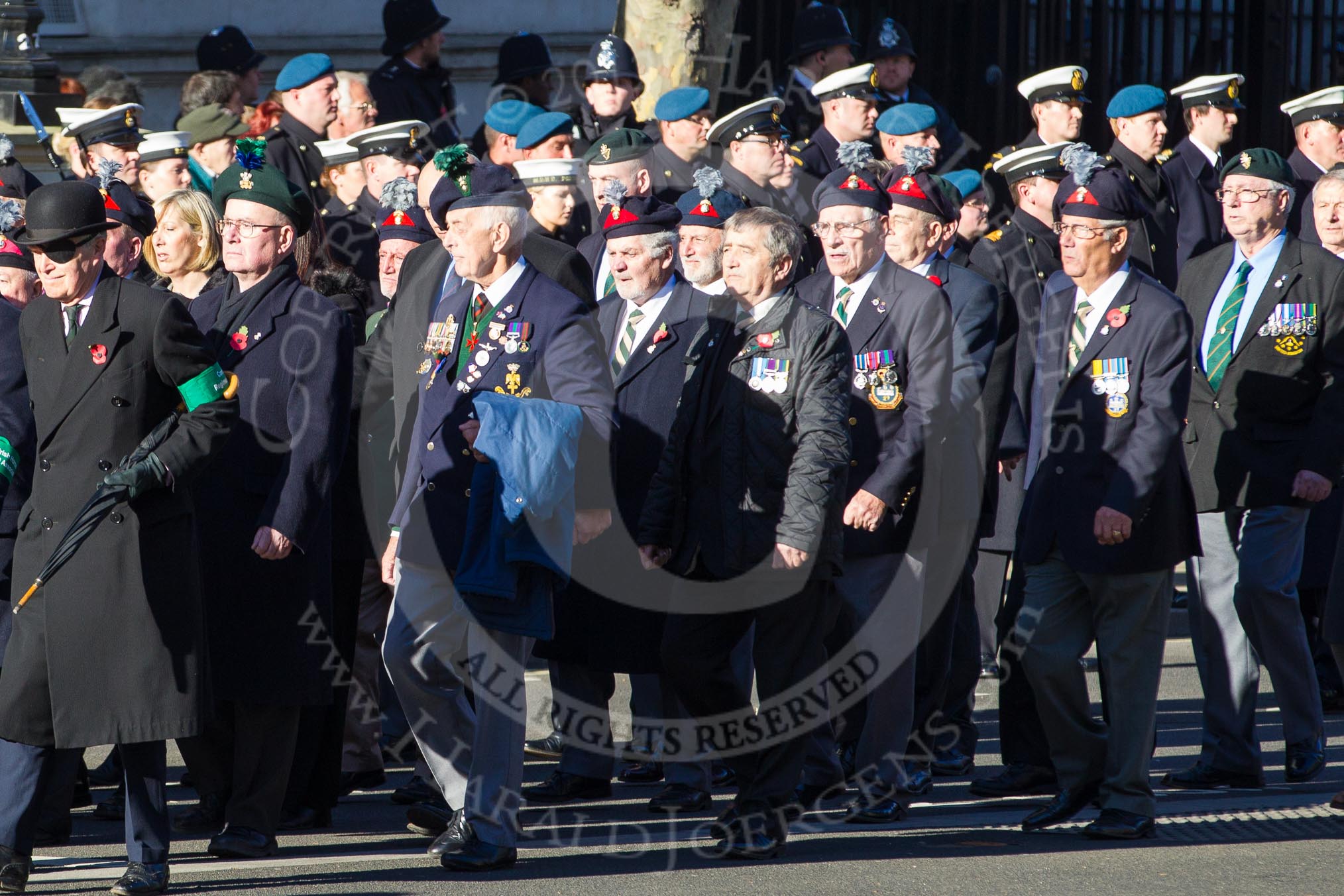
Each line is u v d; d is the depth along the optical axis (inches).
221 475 793.6
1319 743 961.5
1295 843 800.9
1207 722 941.8
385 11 1423.5
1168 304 818.8
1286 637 948.6
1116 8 1932.8
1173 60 1982.0
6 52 1444.4
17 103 1432.1
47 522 714.2
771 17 1641.2
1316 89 2090.3
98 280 728.3
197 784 850.8
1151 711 817.5
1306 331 948.0
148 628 706.2
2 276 837.2
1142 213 836.0
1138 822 814.5
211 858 775.7
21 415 804.0
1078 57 1907.0
